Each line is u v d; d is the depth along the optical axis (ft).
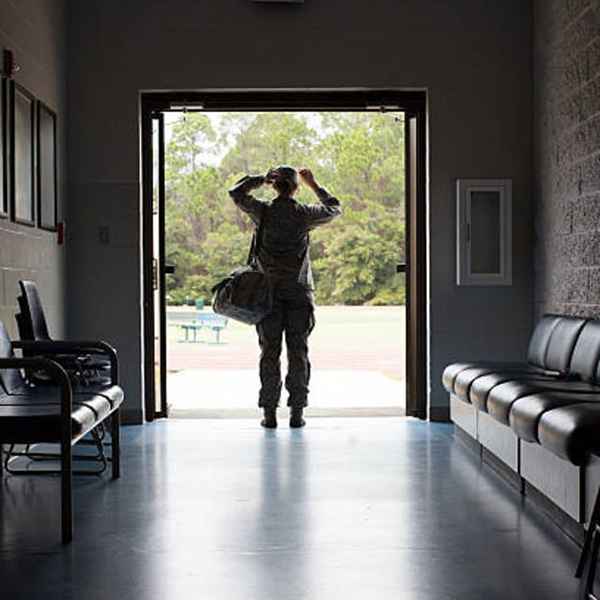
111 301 24.16
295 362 23.26
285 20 24.14
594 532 10.83
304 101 24.66
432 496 15.29
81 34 24.09
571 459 11.91
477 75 24.25
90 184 24.16
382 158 43.04
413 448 19.92
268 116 43.01
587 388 15.33
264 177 24.00
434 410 24.11
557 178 22.07
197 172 42.80
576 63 20.62
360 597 10.36
